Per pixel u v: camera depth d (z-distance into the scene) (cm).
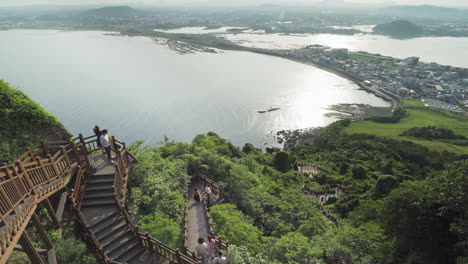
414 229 1938
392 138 10819
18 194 1137
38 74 15450
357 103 16075
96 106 11188
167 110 11831
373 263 1866
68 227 1495
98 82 15025
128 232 1521
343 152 9394
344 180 5388
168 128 10162
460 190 1770
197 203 2273
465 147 10856
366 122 13475
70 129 9125
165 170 2280
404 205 2017
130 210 1731
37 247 1345
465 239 1684
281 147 10250
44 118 1833
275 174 4816
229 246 1540
